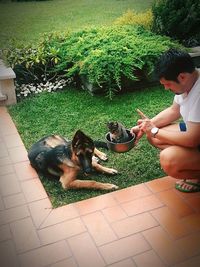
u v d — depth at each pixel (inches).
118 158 93.5
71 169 82.0
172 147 73.0
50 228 70.7
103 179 85.7
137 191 79.5
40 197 79.8
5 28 231.6
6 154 97.6
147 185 81.2
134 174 86.7
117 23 167.5
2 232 70.7
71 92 136.0
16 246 67.0
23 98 132.5
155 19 156.8
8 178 87.3
